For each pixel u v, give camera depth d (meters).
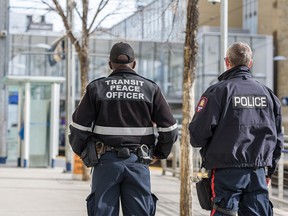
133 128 4.32
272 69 37.50
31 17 20.70
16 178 13.56
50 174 14.73
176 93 36.25
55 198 10.05
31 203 9.37
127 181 4.30
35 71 31.84
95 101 4.32
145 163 4.35
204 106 4.28
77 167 13.40
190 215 6.68
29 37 29.72
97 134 4.34
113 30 14.62
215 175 4.28
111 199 4.27
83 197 10.23
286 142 7.94
